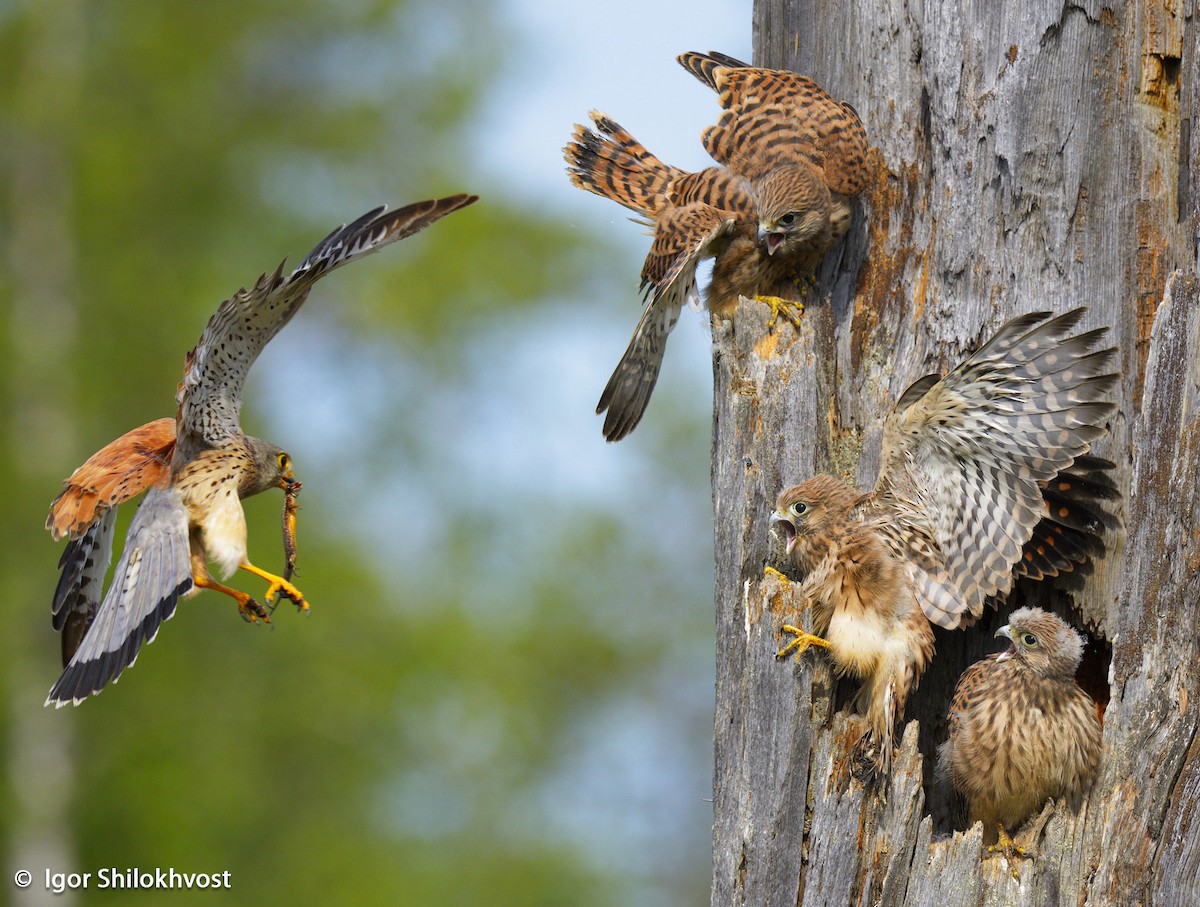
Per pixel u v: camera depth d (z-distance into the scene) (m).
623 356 10.88
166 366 24.66
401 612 25.00
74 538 9.88
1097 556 9.66
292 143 27.88
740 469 9.80
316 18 28.17
